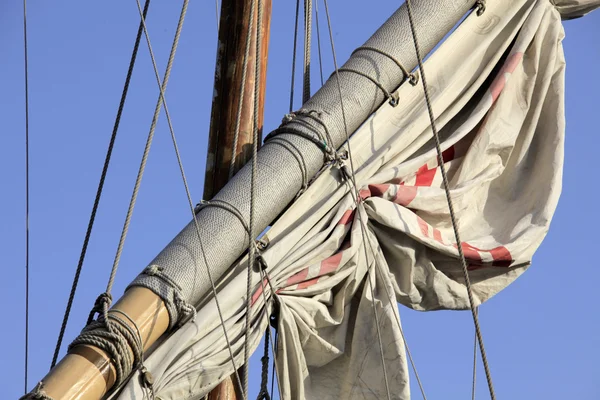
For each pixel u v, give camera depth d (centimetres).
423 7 1075
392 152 1005
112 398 839
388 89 1031
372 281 963
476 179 1045
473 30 1098
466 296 1028
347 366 954
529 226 1045
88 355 827
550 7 1135
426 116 1027
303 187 962
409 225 985
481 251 1024
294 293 930
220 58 1062
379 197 987
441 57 1073
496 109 1073
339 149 995
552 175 1068
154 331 853
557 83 1107
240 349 887
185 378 861
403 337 948
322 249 941
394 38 1050
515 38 1117
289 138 966
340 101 995
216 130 1045
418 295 1009
